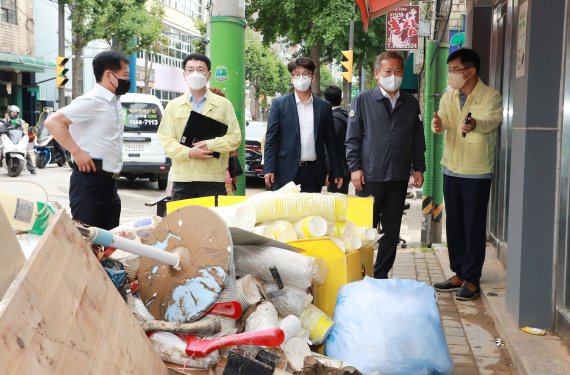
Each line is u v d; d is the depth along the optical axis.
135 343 2.36
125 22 31.16
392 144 5.88
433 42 8.94
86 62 41.06
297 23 26.52
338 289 3.89
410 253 8.47
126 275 3.14
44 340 1.80
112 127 5.25
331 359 3.33
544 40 4.59
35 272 1.90
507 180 6.91
